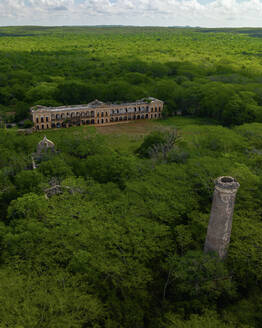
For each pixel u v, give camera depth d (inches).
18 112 5502.0
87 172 2878.9
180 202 2222.0
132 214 2079.2
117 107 5728.3
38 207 2140.7
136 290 1663.4
